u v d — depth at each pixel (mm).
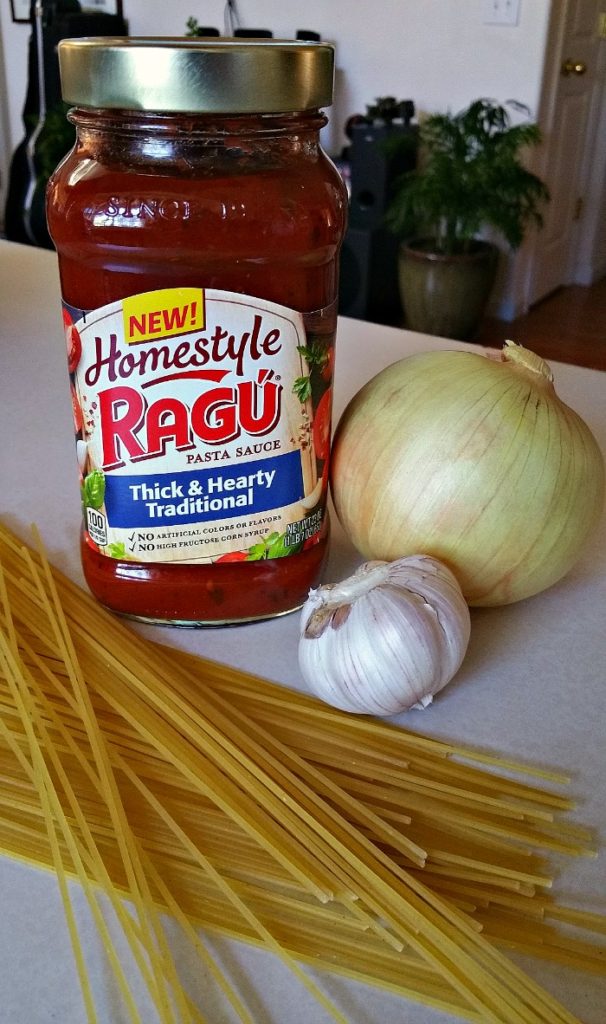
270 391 449
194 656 477
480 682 471
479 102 2195
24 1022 301
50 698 438
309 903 342
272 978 316
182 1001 297
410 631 413
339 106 2709
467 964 313
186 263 414
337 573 555
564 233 2898
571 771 414
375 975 316
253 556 488
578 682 471
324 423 481
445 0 2395
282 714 440
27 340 878
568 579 561
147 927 317
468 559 467
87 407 450
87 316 429
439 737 433
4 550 545
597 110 2773
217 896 342
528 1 2287
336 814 372
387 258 2553
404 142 2367
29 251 1139
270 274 425
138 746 412
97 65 383
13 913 338
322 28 2613
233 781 389
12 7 3000
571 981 320
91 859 344
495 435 451
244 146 408
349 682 418
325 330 457
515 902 347
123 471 457
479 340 2537
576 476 461
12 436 703
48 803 361
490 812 390
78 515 601
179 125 396
